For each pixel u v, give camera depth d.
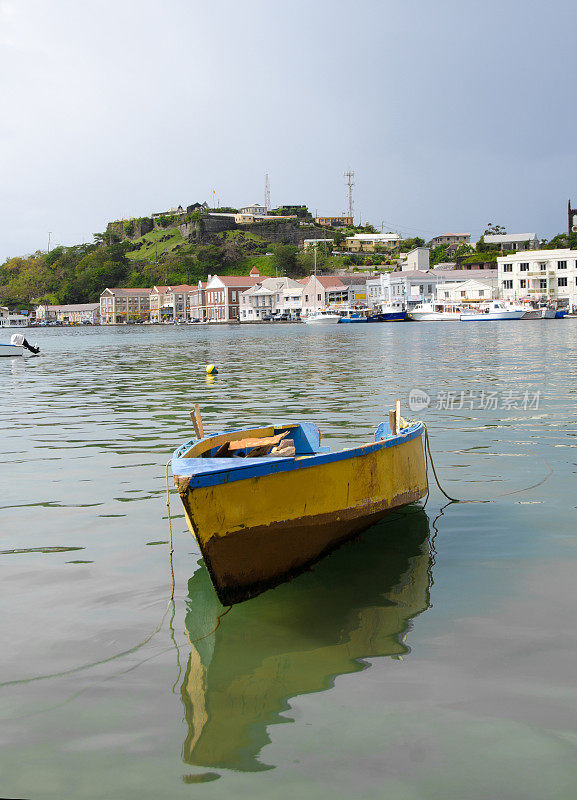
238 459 8.27
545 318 120.56
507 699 5.78
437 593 7.89
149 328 160.00
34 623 7.31
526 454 14.70
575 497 11.57
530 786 4.83
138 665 6.46
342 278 160.62
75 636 7.04
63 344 84.88
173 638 6.97
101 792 4.88
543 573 8.39
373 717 5.59
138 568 8.80
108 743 5.37
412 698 5.83
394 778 4.93
